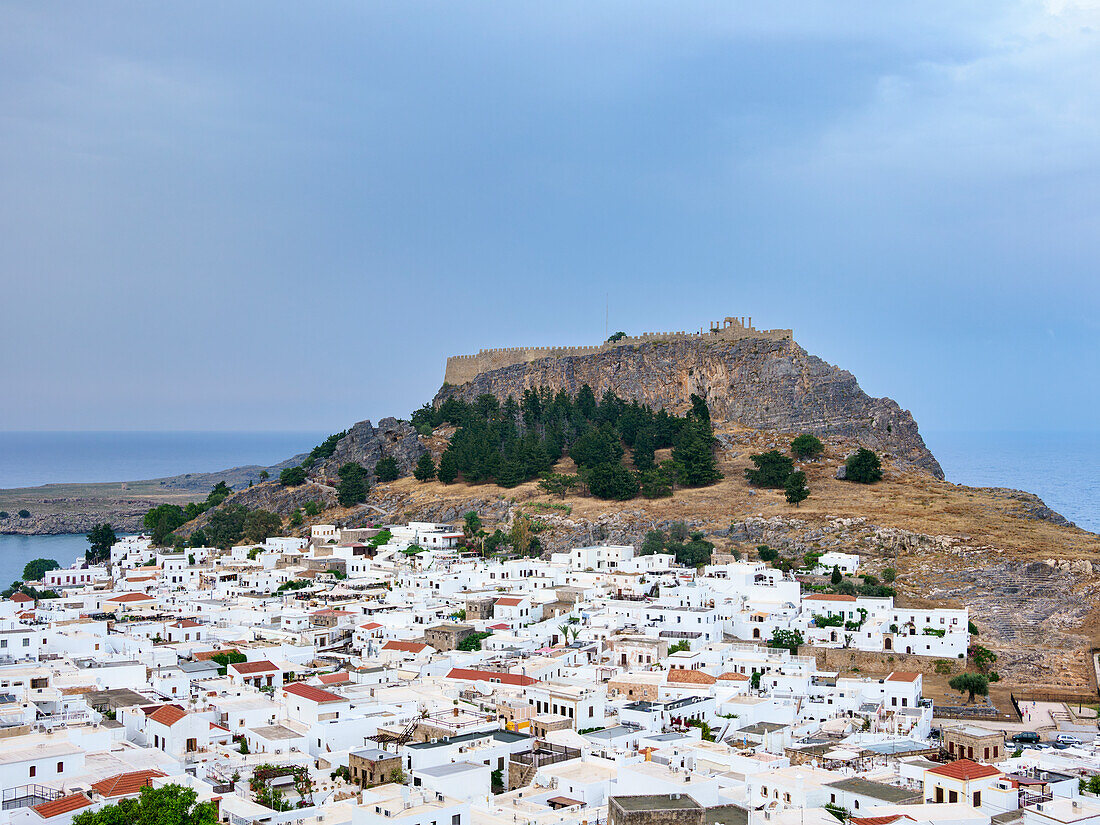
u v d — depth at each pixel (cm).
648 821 10856
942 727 19888
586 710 17750
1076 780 14162
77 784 12206
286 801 13150
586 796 13475
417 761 14450
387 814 11631
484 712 17950
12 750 12862
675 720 18462
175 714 15212
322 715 16362
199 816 11450
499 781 14850
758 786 13388
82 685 17525
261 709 16650
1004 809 12619
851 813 12400
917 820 11738
